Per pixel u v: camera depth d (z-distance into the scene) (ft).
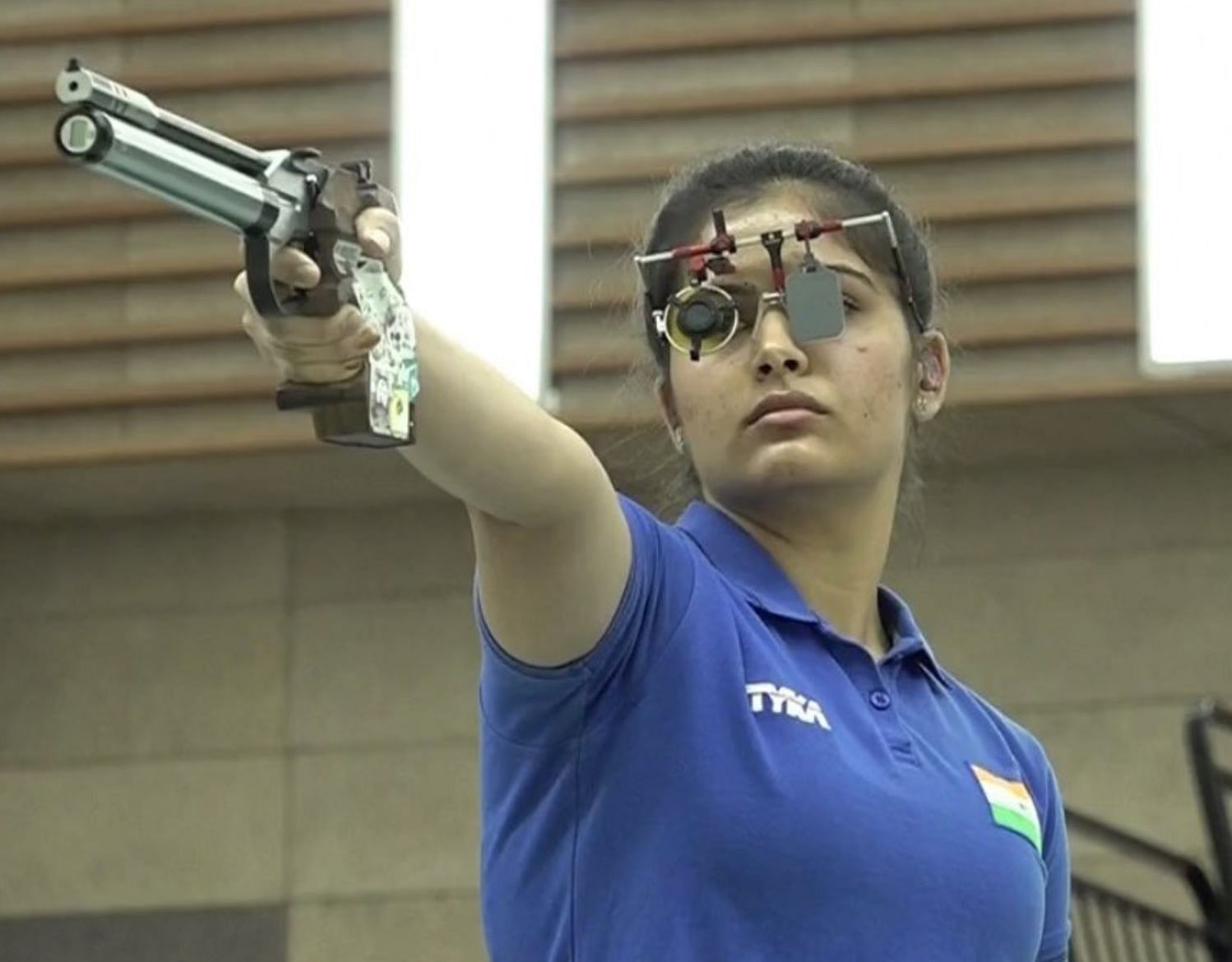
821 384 21.18
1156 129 58.95
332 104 61.00
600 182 60.29
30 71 62.28
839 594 21.76
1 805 65.51
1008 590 64.28
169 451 61.16
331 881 64.18
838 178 22.84
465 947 63.46
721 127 60.39
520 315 59.52
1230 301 58.39
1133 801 62.85
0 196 62.39
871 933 18.80
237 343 61.57
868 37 60.18
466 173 60.18
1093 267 58.95
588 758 19.35
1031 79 59.31
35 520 67.26
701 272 21.62
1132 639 63.82
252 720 65.51
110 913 64.49
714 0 60.80
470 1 60.75
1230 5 58.90
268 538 66.64
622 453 57.00
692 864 18.81
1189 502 64.49
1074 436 62.75
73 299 62.18
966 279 59.31
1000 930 19.67
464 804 64.44
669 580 19.81
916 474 24.40
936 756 20.59
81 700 66.03
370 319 15.97
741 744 19.26
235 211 15.15
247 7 61.21
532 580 18.71
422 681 65.41
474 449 17.70
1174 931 56.34
